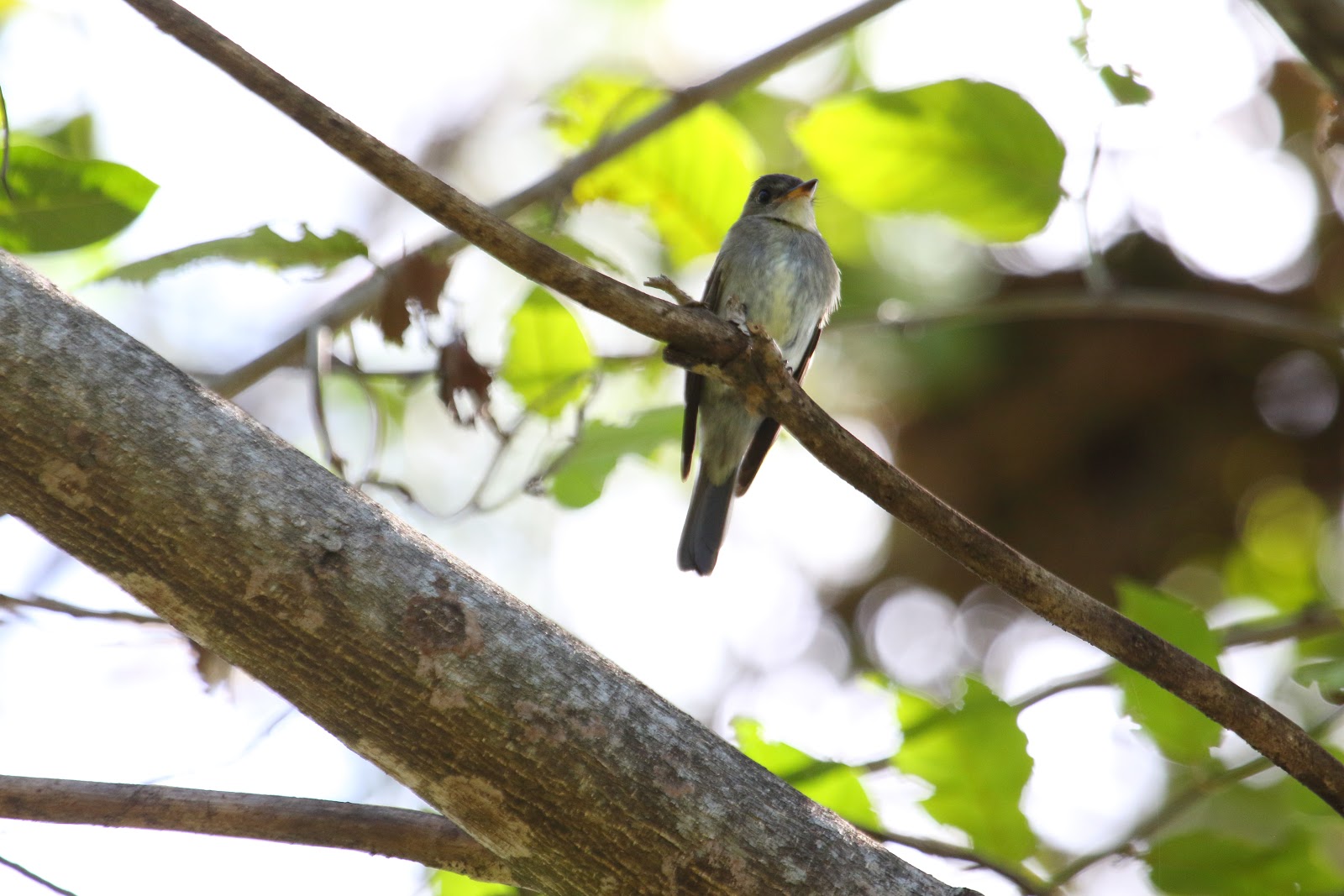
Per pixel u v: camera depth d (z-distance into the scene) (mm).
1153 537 10414
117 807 4227
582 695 3977
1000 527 10664
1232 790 7973
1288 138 9961
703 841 3973
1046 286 10531
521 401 7340
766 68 7242
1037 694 6098
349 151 3986
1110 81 6926
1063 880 5746
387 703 3871
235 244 6094
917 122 7285
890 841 5652
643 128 7195
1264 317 7324
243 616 3830
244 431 3953
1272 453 10289
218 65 3879
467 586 3998
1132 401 10391
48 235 5574
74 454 3750
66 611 5746
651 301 4395
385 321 6305
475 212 4117
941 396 10719
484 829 4004
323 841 4355
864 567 11945
